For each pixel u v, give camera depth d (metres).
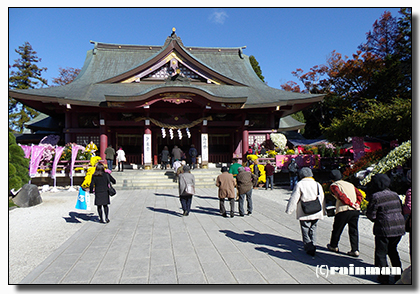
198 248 5.99
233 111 22.22
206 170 19.17
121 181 16.97
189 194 9.01
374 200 4.44
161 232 7.29
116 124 20.77
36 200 11.54
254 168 16.38
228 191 8.87
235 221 8.44
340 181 5.54
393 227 4.26
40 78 42.53
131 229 7.63
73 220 8.88
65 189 16.44
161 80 23.06
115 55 28.72
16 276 4.70
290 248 5.95
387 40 35.72
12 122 39.91
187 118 23.08
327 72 45.66
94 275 4.67
